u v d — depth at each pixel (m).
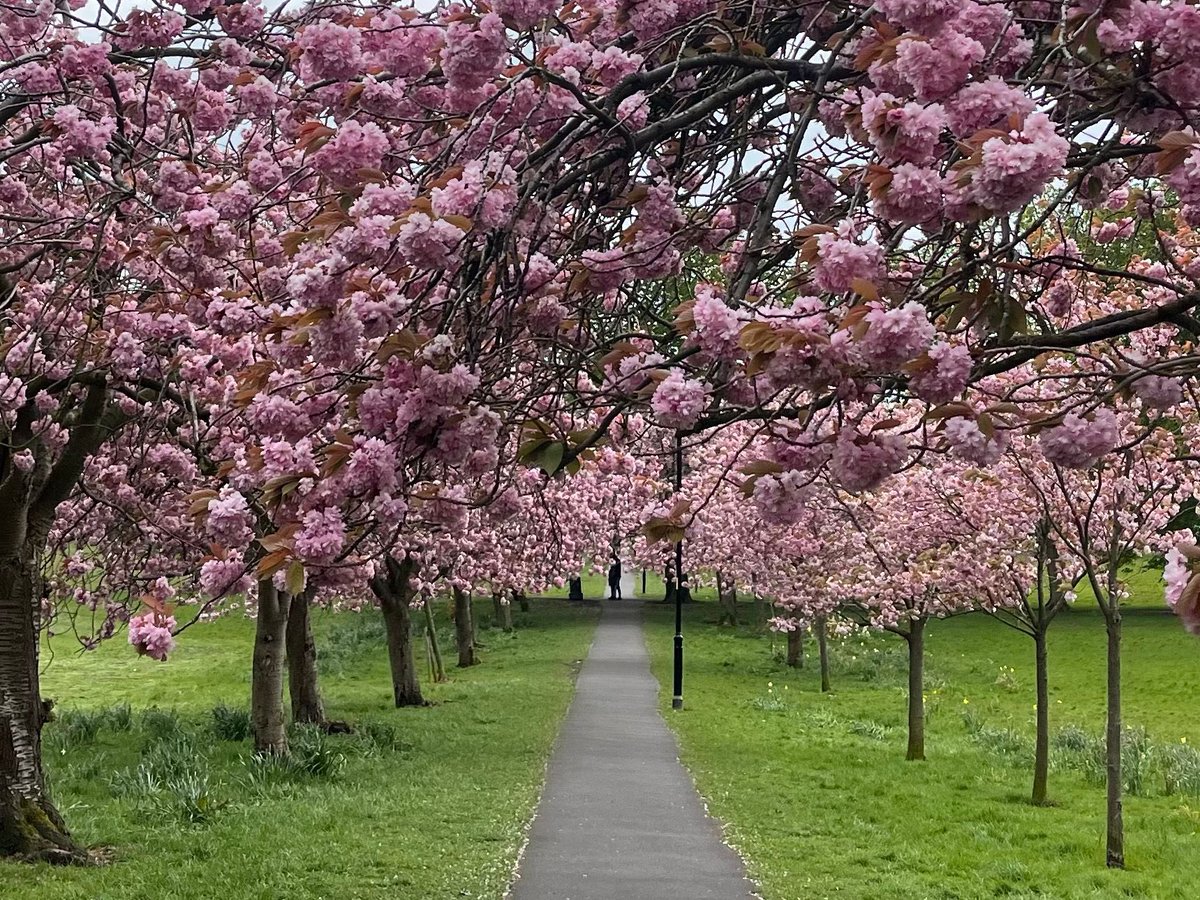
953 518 12.66
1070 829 10.15
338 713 17.25
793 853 8.86
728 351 2.71
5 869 7.63
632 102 3.48
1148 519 9.79
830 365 2.42
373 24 3.88
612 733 15.19
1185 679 21.19
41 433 7.57
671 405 2.69
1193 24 2.74
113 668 23.14
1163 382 2.98
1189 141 2.67
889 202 2.63
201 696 19.73
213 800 10.02
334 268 2.86
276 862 7.93
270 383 3.45
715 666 24.56
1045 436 2.82
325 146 3.21
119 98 5.34
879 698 20.27
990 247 2.89
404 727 15.62
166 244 4.41
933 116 2.56
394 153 3.54
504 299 3.24
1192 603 1.98
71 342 7.50
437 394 2.80
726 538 19.03
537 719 16.44
